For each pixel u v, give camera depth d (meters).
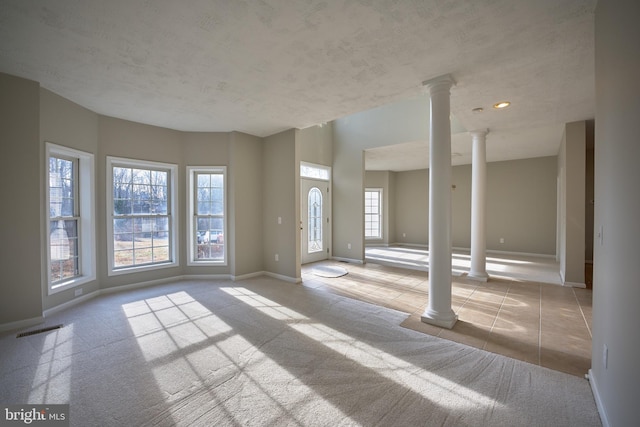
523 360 2.22
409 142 5.70
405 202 9.22
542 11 1.80
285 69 2.61
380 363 2.18
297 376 2.02
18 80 2.77
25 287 2.84
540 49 2.24
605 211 1.62
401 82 2.87
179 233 4.63
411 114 5.68
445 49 2.26
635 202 1.20
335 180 6.70
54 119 3.17
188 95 3.21
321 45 2.22
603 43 1.62
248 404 1.73
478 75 2.70
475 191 4.61
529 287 4.22
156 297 3.75
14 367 2.12
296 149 4.55
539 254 6.96
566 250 4.29
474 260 4.65
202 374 2.04
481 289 4.11
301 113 3.81
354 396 1.80
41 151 3.03
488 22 1.92
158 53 2.35
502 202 7.46
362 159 6.28
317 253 6.41
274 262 4.85
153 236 4.45
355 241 6.30
